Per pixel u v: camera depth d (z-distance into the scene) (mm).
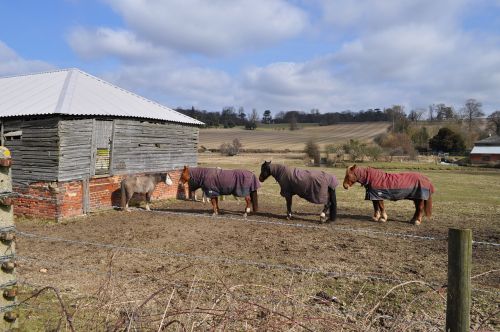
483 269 8602
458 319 3521
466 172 45375
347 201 19656
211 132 110000
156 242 10734
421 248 10312
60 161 13602
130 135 16406
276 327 3664
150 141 17484
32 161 14000
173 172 19047
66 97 14922
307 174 13312
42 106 14180
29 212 14148
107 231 12125
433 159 63438
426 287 7203
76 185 14242
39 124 13844
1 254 4105
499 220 14680
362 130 114438
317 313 4621
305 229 12547
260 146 81062
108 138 15500
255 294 6508
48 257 9047
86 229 12430
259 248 10148
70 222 13523
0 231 4074
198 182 14227
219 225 13070
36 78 18469
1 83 18922
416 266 8734
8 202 4066
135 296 6129
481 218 15078
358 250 10055
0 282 4117
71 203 14062
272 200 19766
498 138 74000
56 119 13547
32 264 8367
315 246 10406
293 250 9977
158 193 18234
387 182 13203
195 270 8008
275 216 14883
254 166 45500
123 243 9844
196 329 3947
